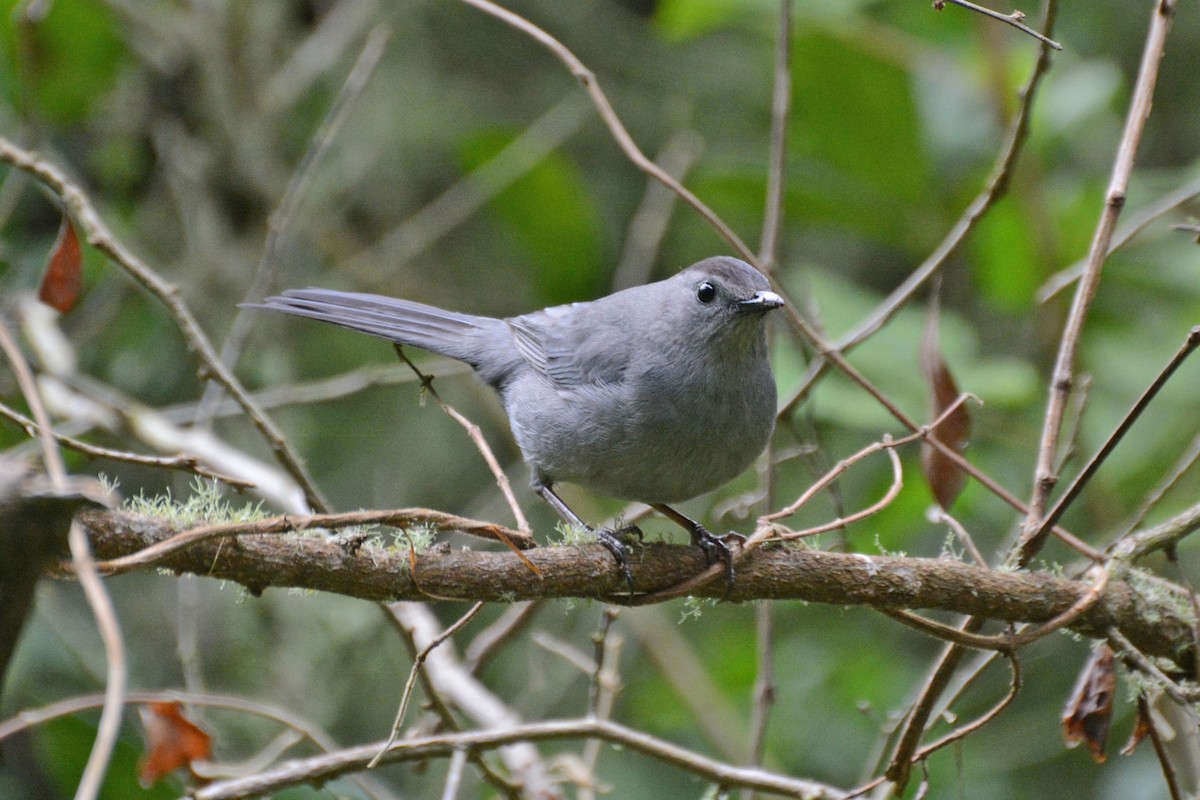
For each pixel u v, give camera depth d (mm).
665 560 6430
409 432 13195
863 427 10578
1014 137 7426
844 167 11555
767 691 8719
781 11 8727
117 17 11820
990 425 10805
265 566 5406
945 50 11859
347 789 7910
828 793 7180
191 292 11969
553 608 13031
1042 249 11055
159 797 7859
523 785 8328
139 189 12578
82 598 11258
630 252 12289
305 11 13547
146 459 5613
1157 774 10352
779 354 10492
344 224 13430
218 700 7027
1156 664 6473
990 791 11422
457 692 8742
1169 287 11102
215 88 12117
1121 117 13938
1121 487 10602
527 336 8828
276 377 12328
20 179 9773
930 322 7594
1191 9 14141
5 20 10969
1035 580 6387
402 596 5680
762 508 9680
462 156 12625
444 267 14062
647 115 14453
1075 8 13961
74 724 7840
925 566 6340
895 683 12031
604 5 14820
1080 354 10711
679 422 7930
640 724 12461
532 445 8594
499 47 14203
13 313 9570
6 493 3832
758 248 14070
